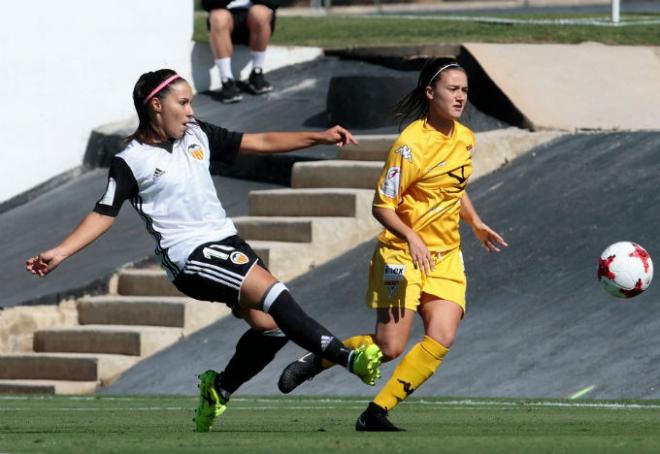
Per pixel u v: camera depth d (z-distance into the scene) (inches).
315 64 2878.9
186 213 957.8
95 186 2672.2
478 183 2199.8
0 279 2303.2
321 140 1004.6
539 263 1884.8
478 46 2546.8
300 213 2234.3
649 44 2807.6
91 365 1977.1
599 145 2210.9
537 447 839.7
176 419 1279.5
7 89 2704.2
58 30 2755.9
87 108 2795.3
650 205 1956.2
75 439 960.3
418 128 1012.5
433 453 805.2
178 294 2130.9
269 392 1723.7
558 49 2591.0
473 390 1577.3
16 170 2716.5
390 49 2736.2
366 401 1556.3
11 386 1995.6
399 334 1003.3
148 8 2829.7
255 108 2716.5
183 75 2859.3
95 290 2190.0
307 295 2034.9
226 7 2763.3
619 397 1480.1
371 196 2186.3
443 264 1015.6
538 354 1625.2
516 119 2351.1
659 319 1624.0
